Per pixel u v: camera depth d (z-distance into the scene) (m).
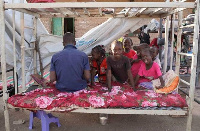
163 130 3.15
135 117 3.64
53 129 3.18
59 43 4.57
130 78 3.19
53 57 3.08
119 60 3.24
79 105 2.68
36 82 3.67
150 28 7.03
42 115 2.92
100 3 2.67
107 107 2.68
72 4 2.69
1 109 3.98
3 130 3.15
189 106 2.74
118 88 3.23
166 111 2.68
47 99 2.76
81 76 3.12
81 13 3.98
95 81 4.00
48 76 4.85
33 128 3.21
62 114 3.77
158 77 3.19
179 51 3.57
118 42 3.12
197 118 3.57
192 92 2.75
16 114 3.75
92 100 2.71
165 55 4.00
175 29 5.44
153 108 2.67
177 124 3.35
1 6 2.77
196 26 2.67
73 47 3.14
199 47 5.05
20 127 3.24
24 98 2.84
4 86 2.91
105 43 4.27
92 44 4.35
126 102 2.70
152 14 3.92
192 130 3.14
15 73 3.63
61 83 3.09
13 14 3.39
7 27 4.13
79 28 10.42
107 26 4.22
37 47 4.33
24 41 4.04
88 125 3.32
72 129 3.19
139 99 2.76
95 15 4.14
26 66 4.38
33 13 3.95
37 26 4.49
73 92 3.04
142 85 3.32
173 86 3.03
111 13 4.06
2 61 2.89
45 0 3.10
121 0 9.29
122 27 4.19
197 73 5.22
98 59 3.62
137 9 3.46
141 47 3.31
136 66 3.54
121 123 3.40
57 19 10.32
